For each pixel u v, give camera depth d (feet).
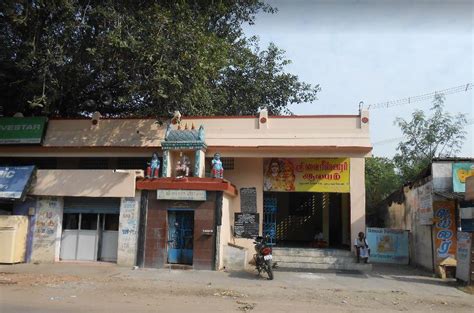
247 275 45.80
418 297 35.35
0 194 51.88
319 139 57.62
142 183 51.49
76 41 51.34
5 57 53.67
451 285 42.78
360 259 54.24
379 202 101.60
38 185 53.57
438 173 49.62
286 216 72.33
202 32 52.06
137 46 47.50
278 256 55.47
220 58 53.06
